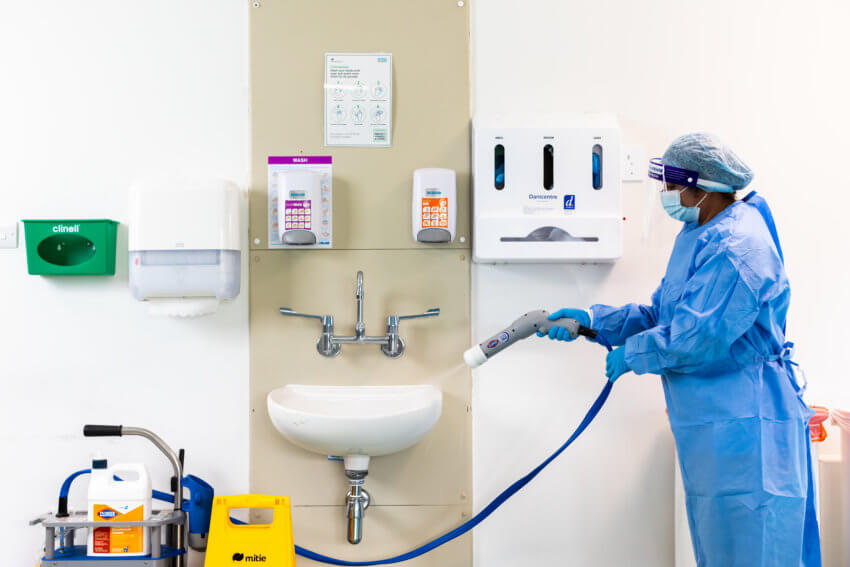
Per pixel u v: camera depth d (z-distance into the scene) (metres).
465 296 2.10
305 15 2.08
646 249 2.13
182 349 2.08
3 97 2.06
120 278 2.07
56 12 2.07
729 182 1.69
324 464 2.08
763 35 2.14
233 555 1.82
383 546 2.09
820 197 2.15
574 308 2.10
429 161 2.09
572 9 2.13
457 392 2.10
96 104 2.07
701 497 1.65
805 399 2.15
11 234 2.06
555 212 1.99
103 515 1.78
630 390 2.12
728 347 1.58
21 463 2.06
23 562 2.05
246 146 2.09
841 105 2.15
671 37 2.14
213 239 1.92
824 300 2.15
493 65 2.11
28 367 2.06
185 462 2.07
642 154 2.13
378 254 2.09
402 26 2.10
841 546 1.97
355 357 2.08
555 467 2.12
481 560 2.11
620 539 2.12
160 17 2.08
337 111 2.08
